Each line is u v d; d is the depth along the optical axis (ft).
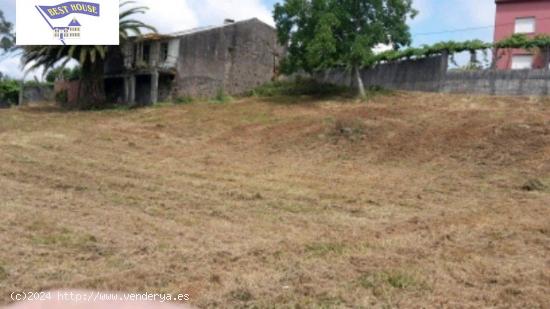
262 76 112.57
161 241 24.48
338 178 43.52
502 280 19.90
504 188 39.01
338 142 57.16
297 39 86.22
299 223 29.50
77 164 46.39
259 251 23.03
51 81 138.21
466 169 45.14
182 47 100.22
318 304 16.98
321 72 103.81
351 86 94.79
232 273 19.83
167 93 101.14
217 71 105.29
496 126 54.90
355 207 33.88
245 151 56.49
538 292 18.58
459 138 53.31
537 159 45.27
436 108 69.31
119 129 69.41
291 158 52.75
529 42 73.00
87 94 100.58
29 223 26.53
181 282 18.71
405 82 87.25
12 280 18.45
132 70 100.78
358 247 24.07
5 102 142.41
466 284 19.52
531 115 58.23
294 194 37.32
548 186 38.75
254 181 41.93
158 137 63.62
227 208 32.60
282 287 18.29
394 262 21.72
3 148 52.75
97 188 36.91
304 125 65.82
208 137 64.13
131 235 25.43
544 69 70.18
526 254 23.65
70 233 25.23
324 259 22.13
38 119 80.23
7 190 34.88
